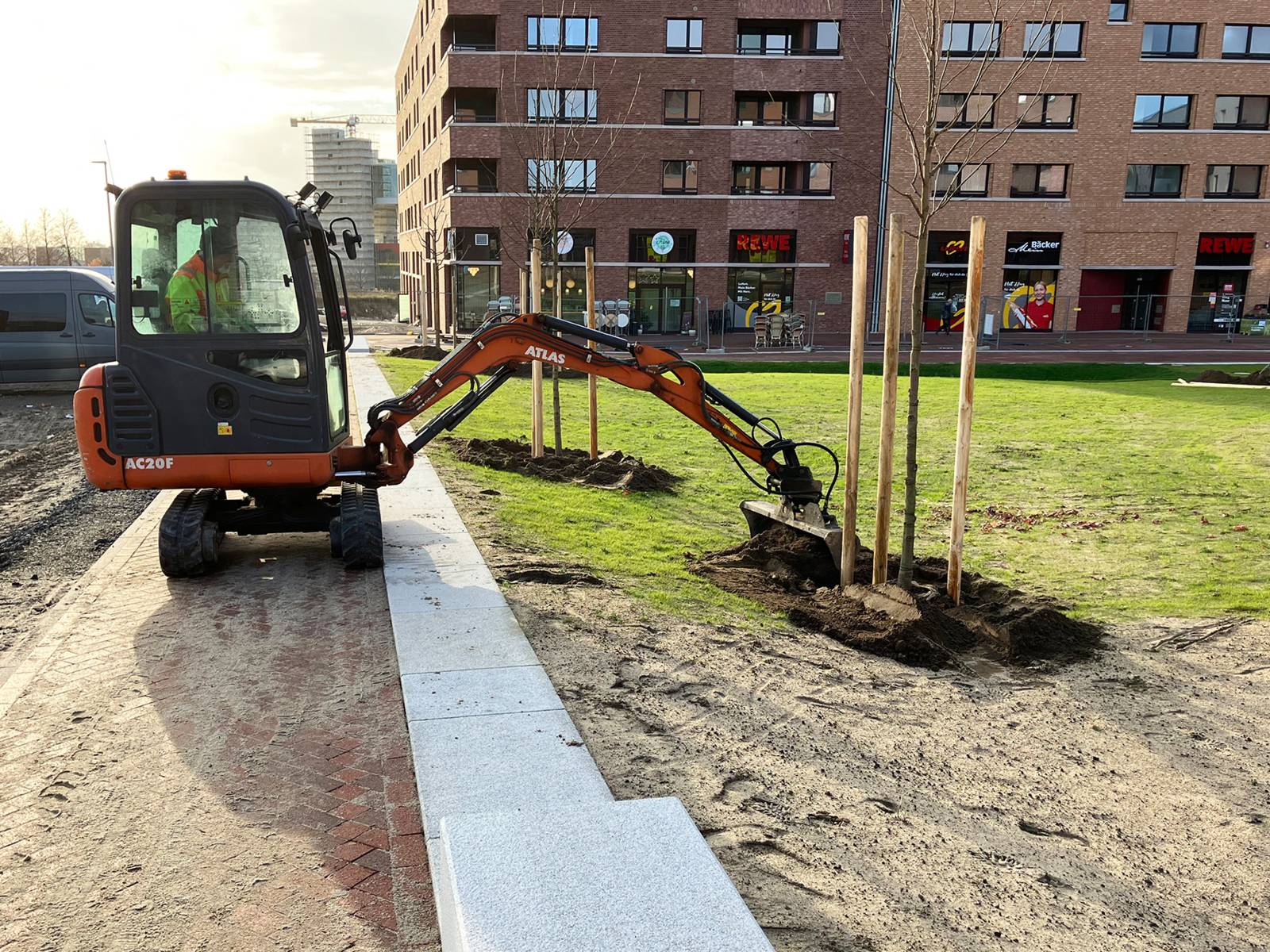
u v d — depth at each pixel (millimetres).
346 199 164125
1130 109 41531
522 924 2832
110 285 20469
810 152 41375
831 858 4074
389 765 4863
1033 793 4773
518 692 5566
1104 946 3572
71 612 7266
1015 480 12594
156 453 7602
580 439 15133
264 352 7617
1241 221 42750
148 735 5215
